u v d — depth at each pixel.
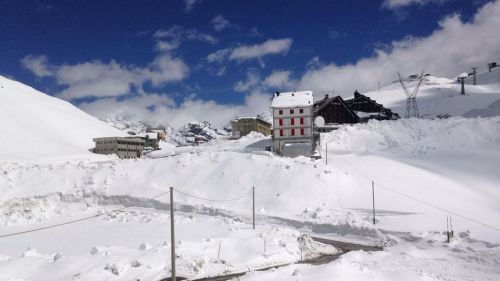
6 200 55.38
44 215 51.69
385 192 48.09
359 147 70.06
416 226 37.91
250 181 53.00
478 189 49.16
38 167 65.62
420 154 63.53
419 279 24.48
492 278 24.97
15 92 153.00
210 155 60.84
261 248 32.47
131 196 54.12
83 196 56.53
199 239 37.06
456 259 29.41
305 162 55.28
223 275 26.83
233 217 46.06
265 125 150.38
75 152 102.19
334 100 93.12
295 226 42.47
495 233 34.59
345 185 50.03
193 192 52.88
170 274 25.97
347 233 39.66
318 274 24.30
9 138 105.50
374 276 24.73
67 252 35.72
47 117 135.00
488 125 69.94
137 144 118.69
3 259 29.38
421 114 137.88
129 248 32.06
